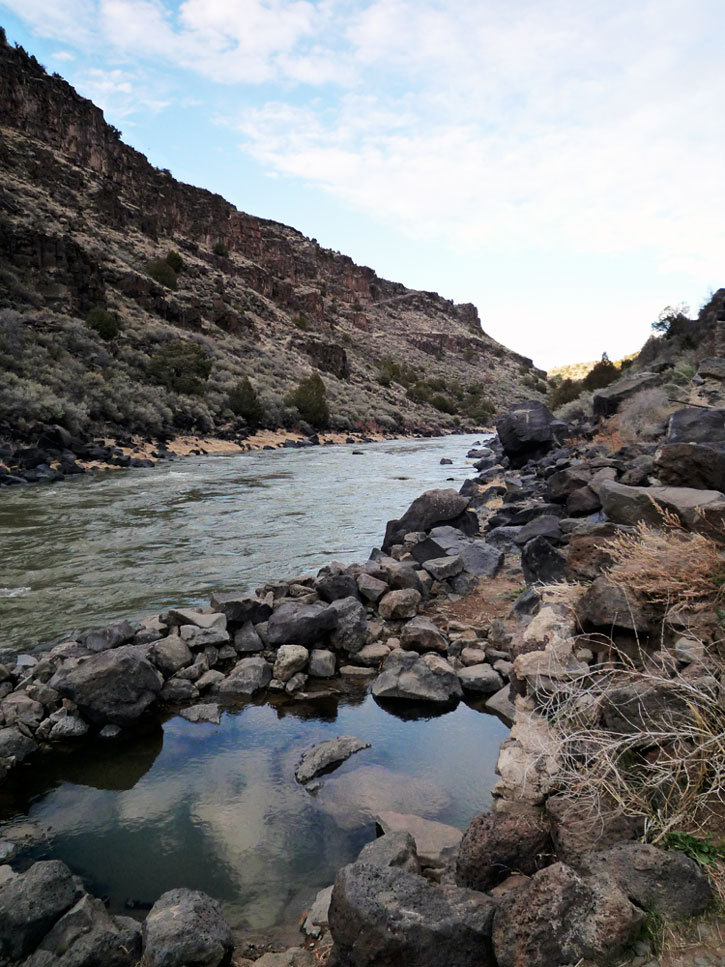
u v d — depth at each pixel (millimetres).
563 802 2596
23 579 8445
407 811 3518
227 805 3609
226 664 5633
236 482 19125
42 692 4734
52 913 2574
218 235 100562
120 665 4613
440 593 7309
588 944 1840
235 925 2689
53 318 34219
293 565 9242
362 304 161750
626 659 3457
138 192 84500
